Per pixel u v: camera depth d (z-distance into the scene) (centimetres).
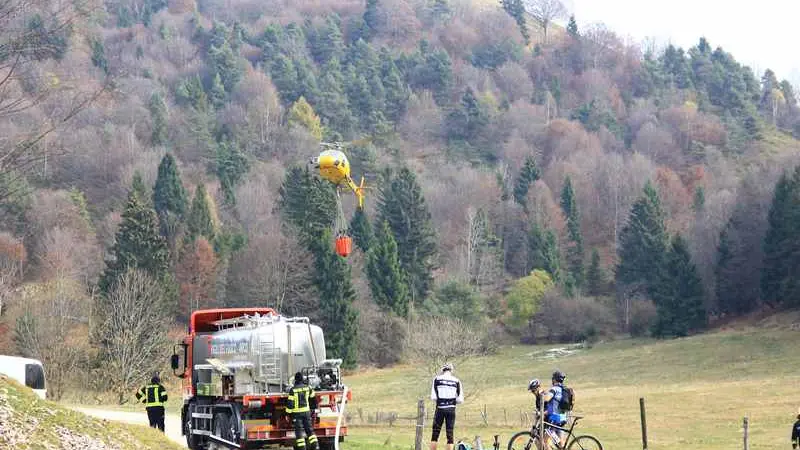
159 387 2689
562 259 14075
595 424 4991
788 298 10712
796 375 7456
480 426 4916
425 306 10900
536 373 9012
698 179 17762
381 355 9925
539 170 17500
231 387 2470
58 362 5941
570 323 11900
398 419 5250
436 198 15275
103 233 12056
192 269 9919
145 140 15912
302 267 9731
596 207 16538
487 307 12269
